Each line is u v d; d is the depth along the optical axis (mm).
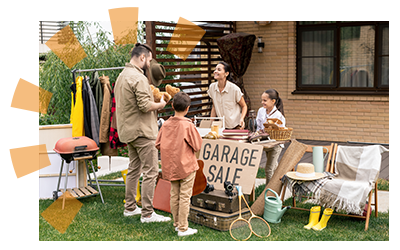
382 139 9141
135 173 4754
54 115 8719
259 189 5711
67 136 5789
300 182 4480
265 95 5105
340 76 9617
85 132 5871
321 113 9734
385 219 4523
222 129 5332
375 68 9180
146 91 4402
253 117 5445
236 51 9461
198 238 4035
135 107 4441
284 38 9961
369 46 9242
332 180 4445
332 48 9609
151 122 4570
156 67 5699
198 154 5090
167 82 8312
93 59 8836
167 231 4250
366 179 4473
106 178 6781
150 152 4527
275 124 4812
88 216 4797
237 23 10438
